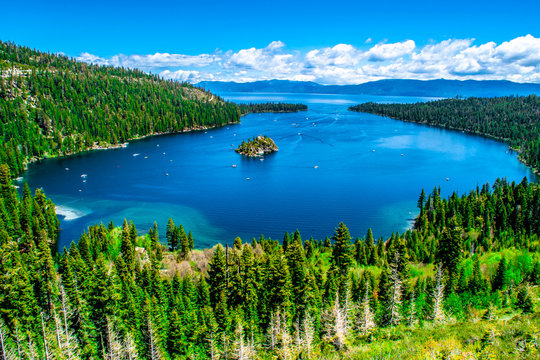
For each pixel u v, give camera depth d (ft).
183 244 437.99
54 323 239.30
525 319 190.29
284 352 225.15
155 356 232.53
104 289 267.39
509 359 150.20
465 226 506.89
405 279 297.74
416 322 254.27
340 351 216.54
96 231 453.99
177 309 265.75
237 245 454.81
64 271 306.35
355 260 394.52
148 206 648.79
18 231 472.03
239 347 227.81
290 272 297.33
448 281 303.48
